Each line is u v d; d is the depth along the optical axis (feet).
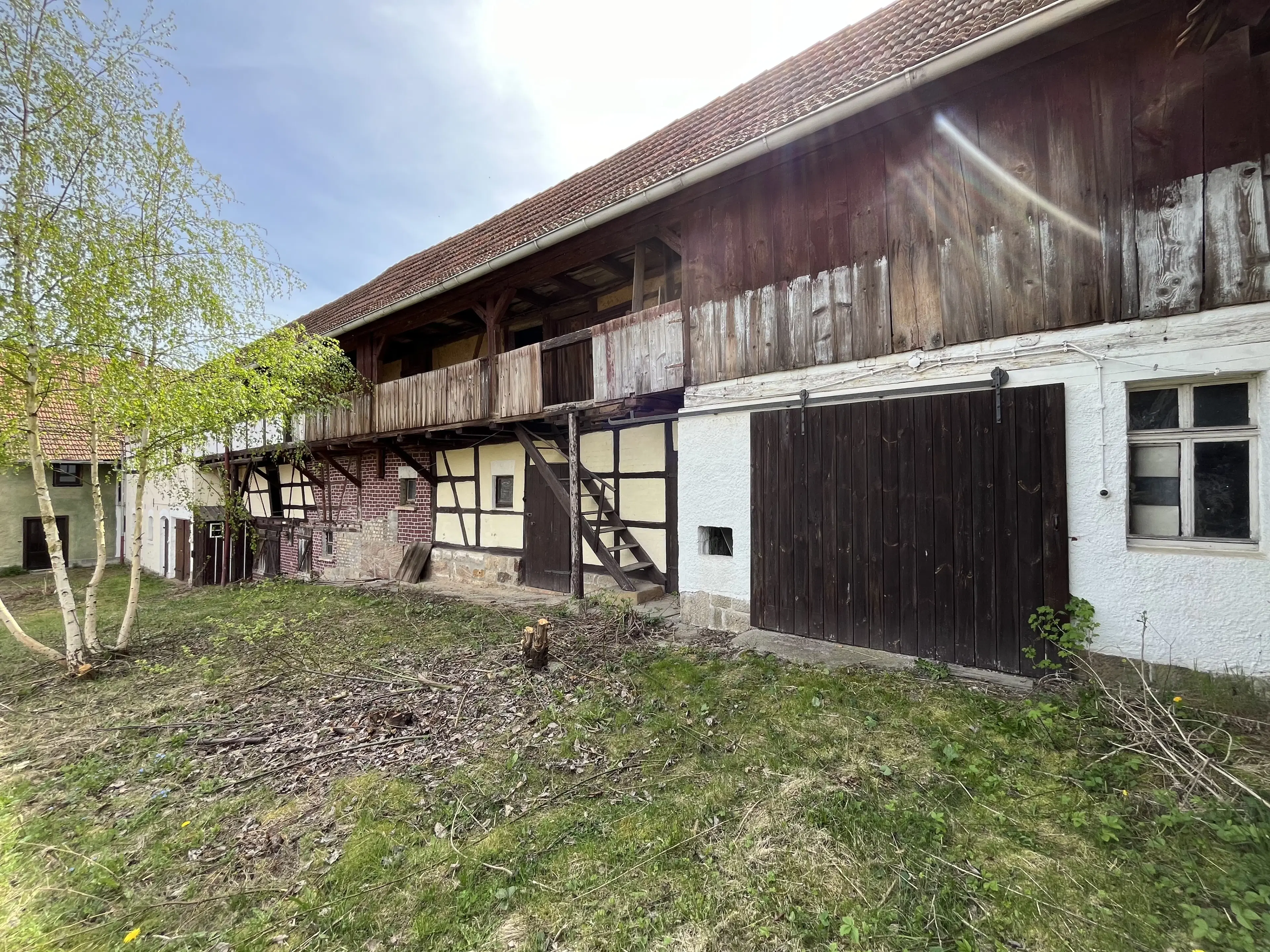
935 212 13.26
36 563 56.44
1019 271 12.08
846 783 8.59
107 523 65.57
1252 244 9.62
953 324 13.00
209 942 6.60
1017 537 12.05
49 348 16.21
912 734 9.84
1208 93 10.00
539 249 19.84
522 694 13.52
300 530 43.04
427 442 33.12
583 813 8.54
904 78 11.81
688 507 18.40
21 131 15.47
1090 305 11.21
